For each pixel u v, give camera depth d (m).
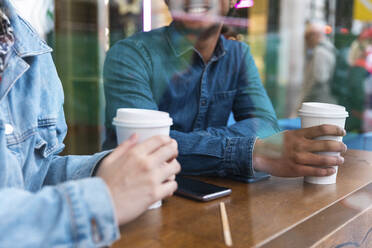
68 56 2.87
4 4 0.75
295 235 0.56
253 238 0.51
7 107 0.74
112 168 0.52
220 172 0.88
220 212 0.62
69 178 0.72
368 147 1.28
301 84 1.23
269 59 1.33
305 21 1.29
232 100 1.57
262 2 1.37
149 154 0.53
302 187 0.80
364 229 0.72
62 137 0.94
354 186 0.81
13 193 0.44
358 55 1.41
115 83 1.42
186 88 1.48
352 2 1.44
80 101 2.79
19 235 0.39
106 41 2.25
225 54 1.50
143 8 1.49
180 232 0.53
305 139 0.82
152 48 1.43
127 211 0.48
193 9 1.45
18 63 0.73
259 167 0.85
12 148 0.74
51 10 2.76
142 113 0.64
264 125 1.18
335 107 0.84
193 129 1.55
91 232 0.43
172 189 0.55
